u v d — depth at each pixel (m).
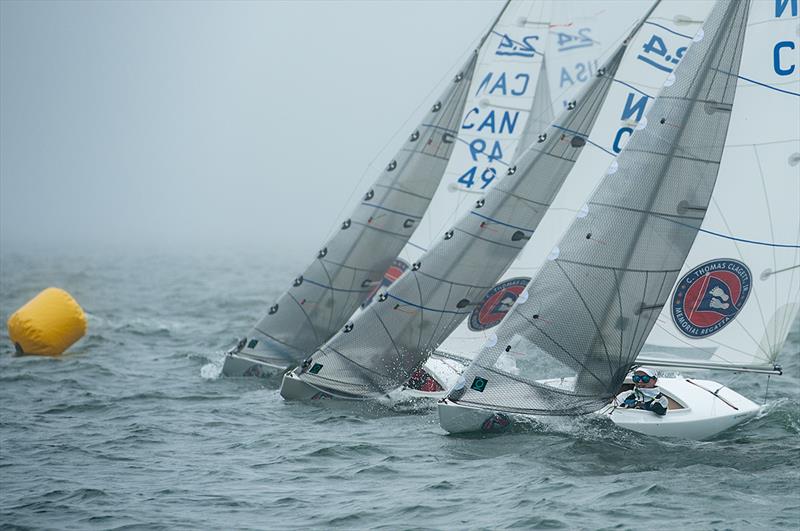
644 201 58.69
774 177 60.16
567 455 54.97
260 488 51.00
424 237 81.06
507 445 57.25
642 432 59.03
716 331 61.50
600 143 68.25
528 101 79.81
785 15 59.47
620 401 61.50
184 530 44.88
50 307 96.75
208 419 67.25
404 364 69.75
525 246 70.88
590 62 82.25
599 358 58.38
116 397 75.19
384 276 82.00
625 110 67.50
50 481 52.56
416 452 56.91
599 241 58.66
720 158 59.06
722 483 49.84
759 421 63.88
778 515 45.09
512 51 80.19
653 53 66.88
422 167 80.81
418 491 49.72
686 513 45.50
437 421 64.75
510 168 69.69
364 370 69.62
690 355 61.75
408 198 80.81
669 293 59.12
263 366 81.31
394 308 69.12
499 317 72.12
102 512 47.34
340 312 81.25
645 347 62.09
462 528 44.41
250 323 129.50
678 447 56.88
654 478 50.69
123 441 61.38
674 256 58.72
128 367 89.75
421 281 69.19
